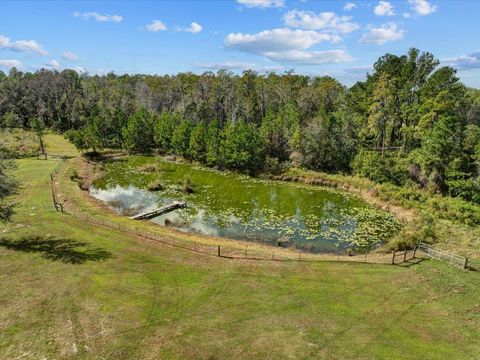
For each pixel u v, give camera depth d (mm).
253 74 100562
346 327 21312
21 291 24234
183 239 35281
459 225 40688
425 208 45875
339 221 44375
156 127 87188
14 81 111188
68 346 19219
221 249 32406
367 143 75875
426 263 29359
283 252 33438
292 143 68500
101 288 24953
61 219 37812
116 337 20016
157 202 50406
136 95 119375
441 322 21766
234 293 24844
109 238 33594
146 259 29641
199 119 91438
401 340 20172
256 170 69625
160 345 19484
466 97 77750
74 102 106250
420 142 67812
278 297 24438
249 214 46500
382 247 35344
